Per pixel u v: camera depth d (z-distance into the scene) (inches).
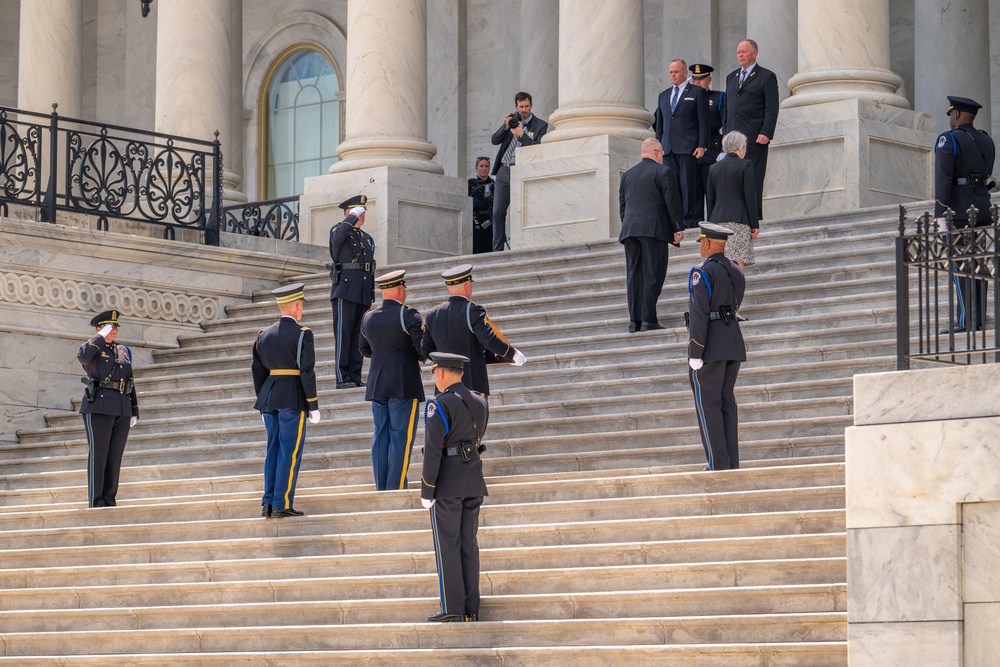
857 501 458.3
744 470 579.8
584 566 559.5
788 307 768.3
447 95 1453.0
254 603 596.4
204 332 1020.5
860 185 934.4
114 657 581.9
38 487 828.6
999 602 436.8
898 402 457.4
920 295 478.3
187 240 1053.2
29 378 954.7
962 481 443.2
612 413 714.2
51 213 991.0
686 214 916.6
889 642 448.5
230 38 1199.6
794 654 479.5
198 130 1173.1
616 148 1015.6
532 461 675.4
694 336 593.0
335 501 653.3
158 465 800.3
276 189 1585.9
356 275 824.9
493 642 530.3
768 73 886.4
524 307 872.3
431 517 542.6
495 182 1073.5
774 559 531.2
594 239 1011.3
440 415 535.2
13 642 613.9
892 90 975.6
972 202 666.8
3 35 1631.4
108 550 660.7
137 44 1625.2
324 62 1562.5
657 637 508.7
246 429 820.0
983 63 1174.3
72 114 1358.3
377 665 537.3
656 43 1364.4
